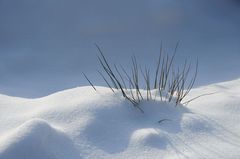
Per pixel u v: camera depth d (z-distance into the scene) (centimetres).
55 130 183
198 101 244
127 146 184
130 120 205
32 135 169
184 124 201
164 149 182
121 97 220
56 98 224
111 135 190
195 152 180
